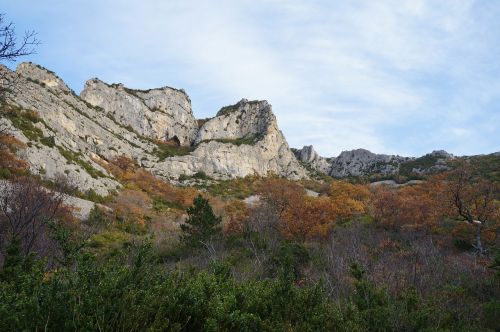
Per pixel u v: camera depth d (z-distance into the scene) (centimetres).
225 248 2236
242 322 426
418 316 707
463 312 856
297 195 4175
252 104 11481
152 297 409
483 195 2781
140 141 8519
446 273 1256
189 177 8062
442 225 2867
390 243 1969
